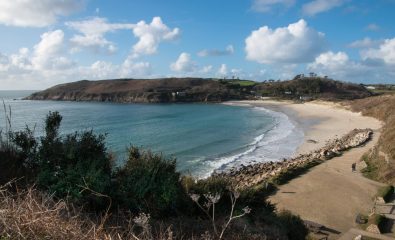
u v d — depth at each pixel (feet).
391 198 77.36
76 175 26.68
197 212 31.78
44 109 339.16
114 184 28.81
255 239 27.04
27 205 16.29
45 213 16.47
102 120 248.73
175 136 179.42
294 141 170.81
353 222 66.33
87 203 25.23
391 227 63.62
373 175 95.91
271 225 35.88
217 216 31.48
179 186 32.94
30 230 14.34
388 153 100.48
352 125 232.73
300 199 77.97
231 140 172.45
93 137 33.17
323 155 121.39
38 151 31.04
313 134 195.00
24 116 245.86
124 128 205.26
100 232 17.66
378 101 301.84
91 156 30.94
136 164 32.32
